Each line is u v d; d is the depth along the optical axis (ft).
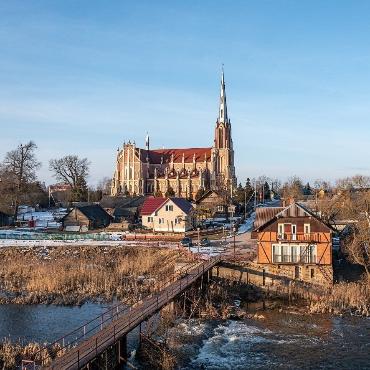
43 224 435.12
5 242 324.19
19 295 213.46
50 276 231.09
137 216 450.30
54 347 142.61
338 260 258.16
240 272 231.71
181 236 335.67
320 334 169.17
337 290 208.23
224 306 196.13
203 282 214.07
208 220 444.14
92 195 645.51
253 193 547.49
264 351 153.28
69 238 339.36
